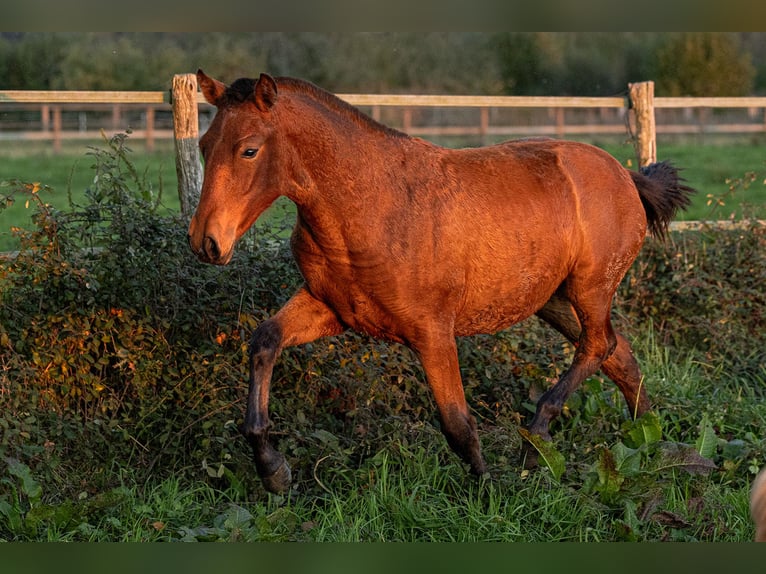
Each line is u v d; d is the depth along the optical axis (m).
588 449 9.00
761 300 12.88
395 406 9.56
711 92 58.59
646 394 9.80
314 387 9.47
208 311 9.55
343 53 60.34
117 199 9.61
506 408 9.79
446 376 7.96
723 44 59.53
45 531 7.37
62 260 9.07
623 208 9.18
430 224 7.73
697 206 23.41
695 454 8.03
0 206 9.07
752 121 55.44
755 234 13.33
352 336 9.89
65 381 9.03
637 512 7.80
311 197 7.40
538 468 8.41
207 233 6.82
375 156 7.61
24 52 52.75
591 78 62.00
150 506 7.80
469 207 8.00
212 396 8.98
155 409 8.89
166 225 9.61
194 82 11.38
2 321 8.98
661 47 61.38
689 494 8.30
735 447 8.96
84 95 11.39
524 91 62.22
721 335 11.99
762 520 4.66
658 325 12.80
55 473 8.15
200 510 7.88
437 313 7.87
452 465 8.48
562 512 7.69
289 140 7.25
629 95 14.73
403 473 8.38
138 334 9.13
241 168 6.97
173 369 9.10
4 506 7.38
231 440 8.70
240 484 8.23
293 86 7.45
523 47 62.88
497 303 8.39
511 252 8.23
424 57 61.81
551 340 10.84
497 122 49.66
